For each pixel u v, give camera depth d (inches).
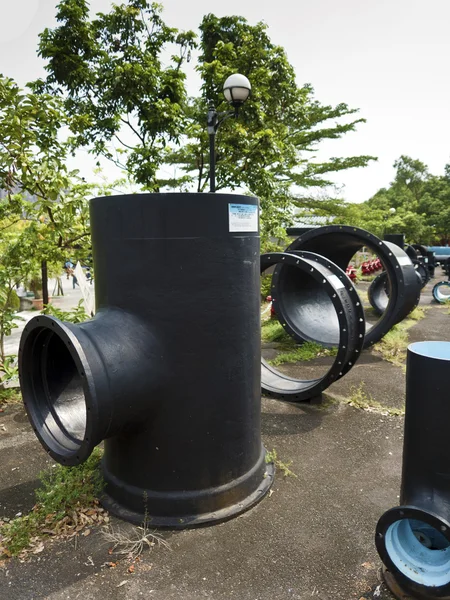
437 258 932.6
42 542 103.9
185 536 105.7
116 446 116.4
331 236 291.9
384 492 123.8
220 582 91.8
